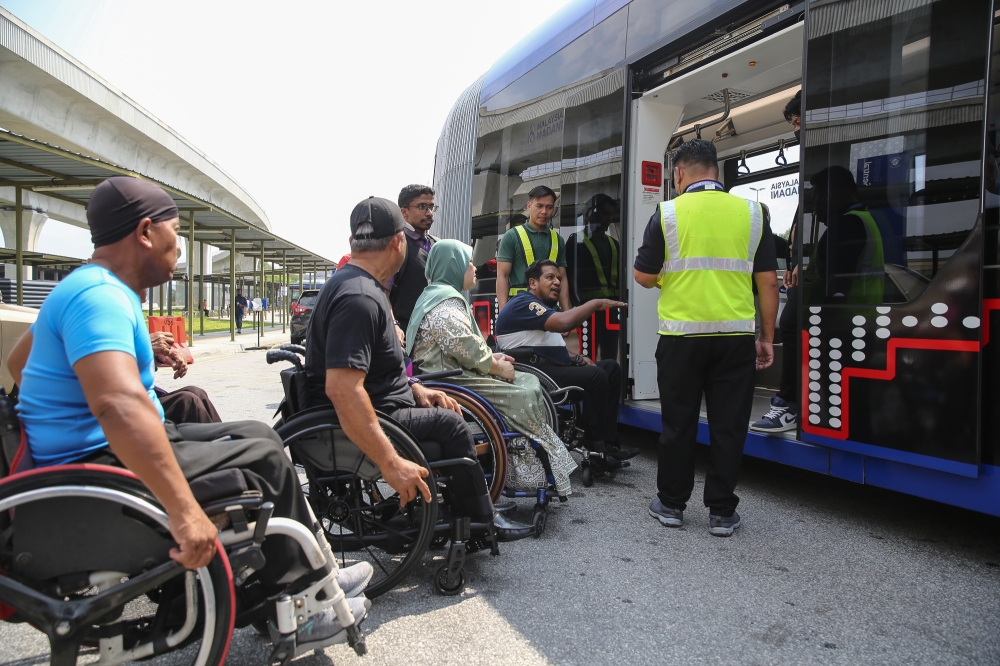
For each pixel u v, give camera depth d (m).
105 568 1.65
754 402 4.91
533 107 5.67
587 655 2.16
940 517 3.52
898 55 2.96
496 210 6.13
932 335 2.79
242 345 17.12
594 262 4.86
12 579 1.60
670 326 3.31
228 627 1.70
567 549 3.10
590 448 4.04
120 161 20.67
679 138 6.22
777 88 5.18
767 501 3.82
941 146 2.79
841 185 3.17
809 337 3.29
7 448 1.67
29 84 15.24
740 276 3.24
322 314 2.45
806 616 2.42
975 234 2.66
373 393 2.57
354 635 1.98
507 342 4.21
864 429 3.05
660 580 2.74
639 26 4.48
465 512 2.70
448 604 2.54
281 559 1.89
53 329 1.65
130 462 1.50
